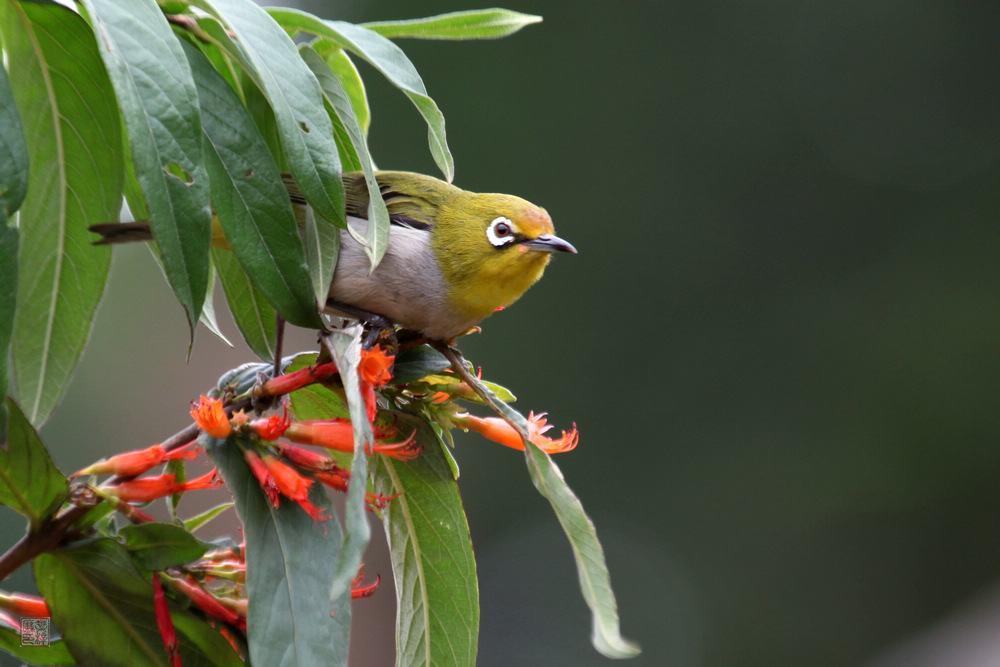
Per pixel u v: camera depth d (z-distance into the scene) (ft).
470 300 17.87
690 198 57.31
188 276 9.62
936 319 55.62
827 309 56.65
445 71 56.75
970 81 56.95
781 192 57.77
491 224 17.90
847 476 54.95
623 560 55.01
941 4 57.26
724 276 57.16
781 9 58.08
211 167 11.07
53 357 13.75
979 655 46.37
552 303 56.18
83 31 12.03
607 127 57.41
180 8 12.10
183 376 42.83
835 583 54.19
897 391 55.16
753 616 53.93
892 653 51.21
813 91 57.62
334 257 12.73
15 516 30.66
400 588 14.11
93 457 40.19
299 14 12.47
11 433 10.99
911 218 57.11
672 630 53.93
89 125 12.76
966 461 54.13
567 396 55.98
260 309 15.14
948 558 53.67
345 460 14.07
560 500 12.16
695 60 57.67
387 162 56.18
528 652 56.85
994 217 56.24
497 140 56.95
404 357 13.89
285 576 11.06
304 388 14.20
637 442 55.98
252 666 10.52
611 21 57.67
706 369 56.18
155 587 11.76
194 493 34.99
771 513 54.90
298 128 10.79
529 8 57.41
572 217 57.06
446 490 13.87
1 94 9.55
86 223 13.41
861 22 57.67
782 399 55.93
